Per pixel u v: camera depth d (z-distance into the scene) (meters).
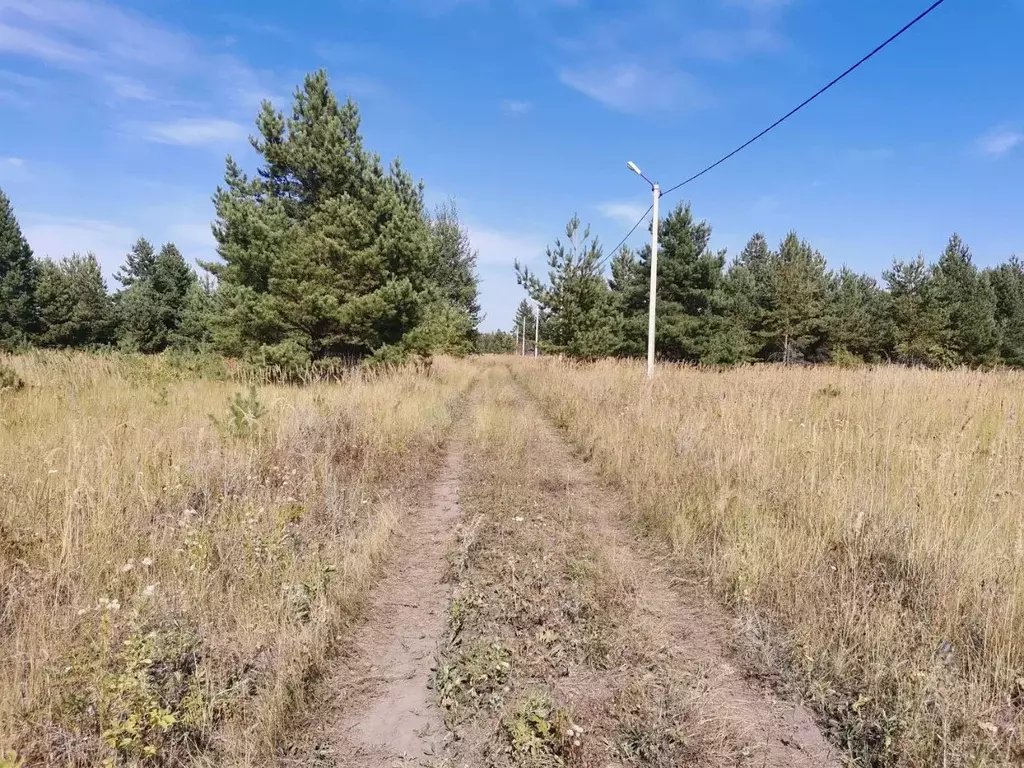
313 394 9.82
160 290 38.56
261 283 14.48
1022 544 3.88
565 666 3.42
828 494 5.17
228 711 2.85
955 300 34.56
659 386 12.12
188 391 10.59
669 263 24.70
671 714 2.96
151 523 4.66
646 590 4.46
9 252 36.75
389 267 14.64
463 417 13.13
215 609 3.69
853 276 44.16
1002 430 6.42
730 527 5.08
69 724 2.61
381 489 6.84
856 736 2.82
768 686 3.27
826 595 3.94
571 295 21.86
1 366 9.69
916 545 4.27
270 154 14.61
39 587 3.64
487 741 2.80
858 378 12.62
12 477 4.93
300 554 4.57
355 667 3.46
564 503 6.62
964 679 3.00
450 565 4.87
